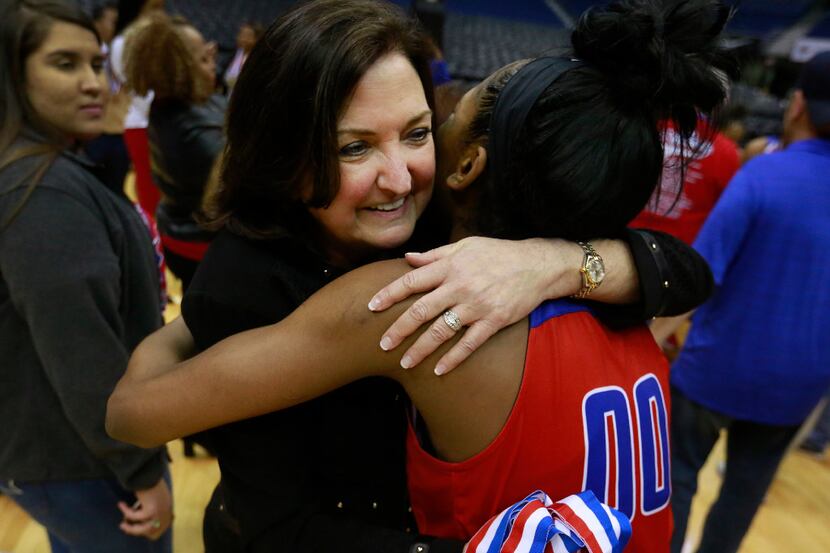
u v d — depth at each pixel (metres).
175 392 0.58
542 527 0.49
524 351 0.55
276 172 0.59
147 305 1.06
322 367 0.55
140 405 0.60
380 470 0.67
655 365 0.66
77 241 0.87
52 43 0.92
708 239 1.36
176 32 1.73
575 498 0.52
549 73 0.56
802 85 1.36
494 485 0.55
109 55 3.17
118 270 0.94
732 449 1.57
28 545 1.72
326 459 0.66
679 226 1.73
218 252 0.66
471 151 0.66
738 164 1.77
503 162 0.59
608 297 0.62
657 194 0.72
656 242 0.67
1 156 0.87
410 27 0.59
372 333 0.54
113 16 3.44
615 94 0.56
